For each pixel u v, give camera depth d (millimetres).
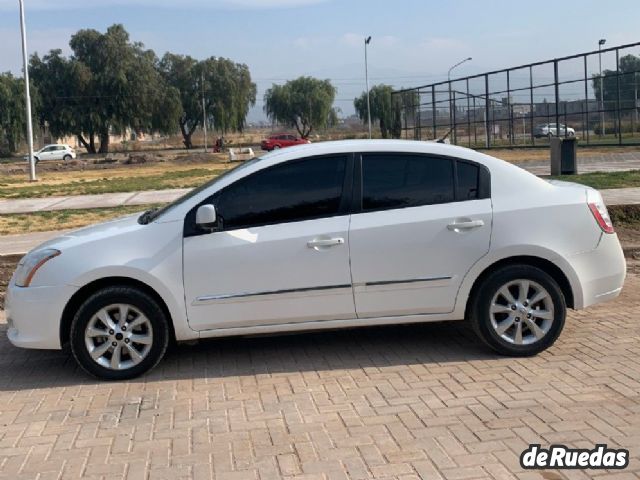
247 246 5473
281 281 5508
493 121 37281
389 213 5613
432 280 5602
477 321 5680
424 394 4988
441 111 43125
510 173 5781
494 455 3977
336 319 5617
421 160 5719
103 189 22578
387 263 5562
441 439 4215
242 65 85688
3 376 5809
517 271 5609
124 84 74438
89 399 5160
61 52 75250
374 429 4406
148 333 5492
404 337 6434
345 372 5547
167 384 5422
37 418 4828
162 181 26750
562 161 18875
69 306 5523
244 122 87188
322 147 5738
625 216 11445
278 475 3838
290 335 6605
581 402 4723
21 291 5527
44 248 5672
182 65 83938
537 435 4223
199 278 5465
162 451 4207
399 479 3736
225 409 4859
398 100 48875
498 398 4852
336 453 4086
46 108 74688
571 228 5688
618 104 29922
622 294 7891
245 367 5758
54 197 20078
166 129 78812
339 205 5617
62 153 62469
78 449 4285
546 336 5688
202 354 6137
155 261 5438
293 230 5527
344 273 5547
